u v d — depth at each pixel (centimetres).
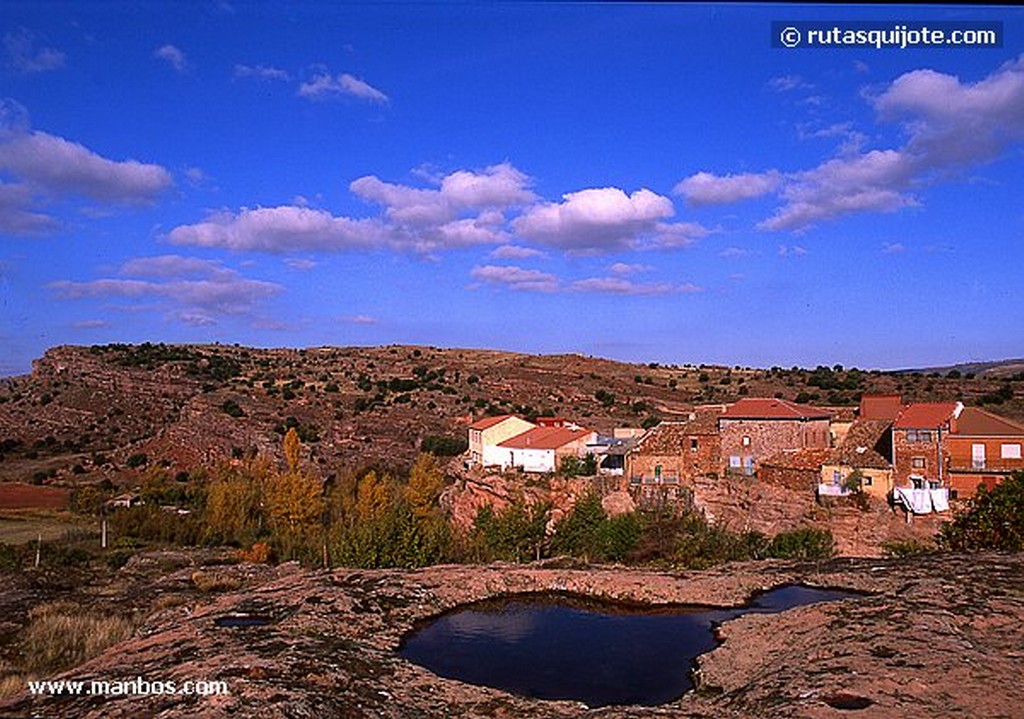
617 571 2500
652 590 2283
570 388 15300
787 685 1404
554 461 8444
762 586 2333
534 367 17812
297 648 1681
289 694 1377
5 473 12231
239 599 2208
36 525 8862
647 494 6588
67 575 4425
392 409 13550
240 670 1518
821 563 2592
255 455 10956
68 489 11212
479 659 1822
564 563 2738
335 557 3866
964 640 1585
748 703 1366
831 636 1661
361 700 1414
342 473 10262
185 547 7519
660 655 1841
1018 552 2603
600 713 1353
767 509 5978
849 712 1245
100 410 15675
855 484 6022
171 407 15700
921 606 1814
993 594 1938
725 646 1798
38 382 17138
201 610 2141
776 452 6850
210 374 17250
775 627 1839
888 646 1541
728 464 6981
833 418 7756
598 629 2033
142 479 10956
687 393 14950
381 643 1855
